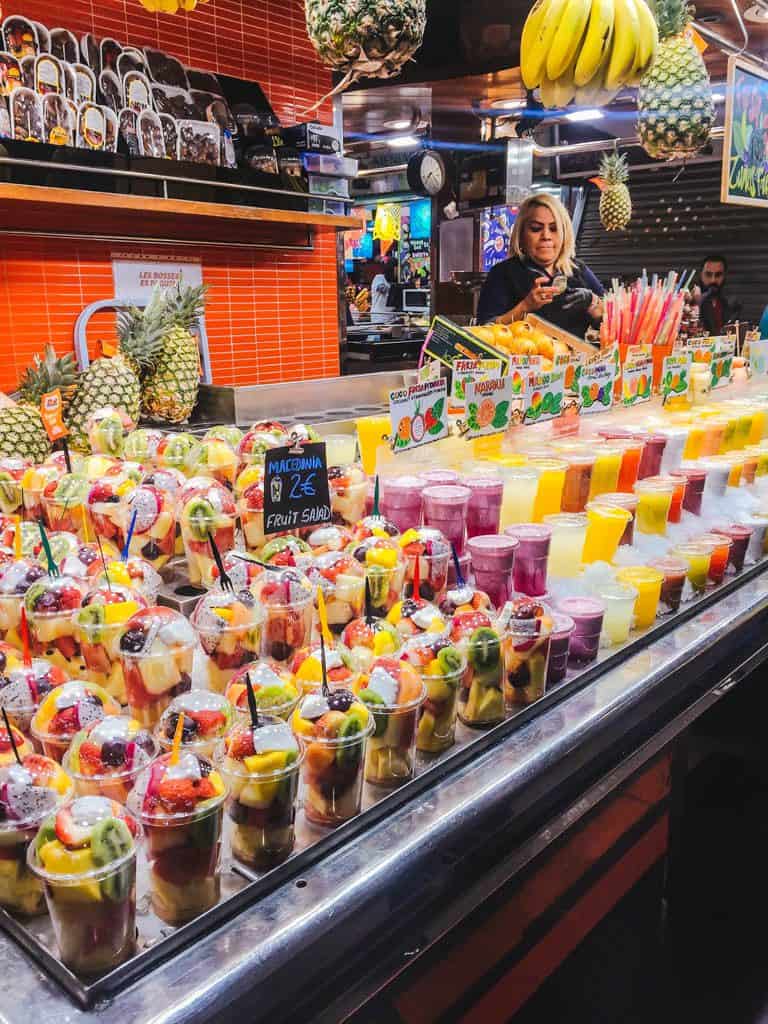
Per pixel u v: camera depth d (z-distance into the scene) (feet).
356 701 3.61
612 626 5.54
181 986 2.78
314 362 14.51
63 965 2.79
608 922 6.10
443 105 19.83
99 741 3.33
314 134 11.75
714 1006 6.43
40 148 8.87
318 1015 3.14
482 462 6.70
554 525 6.01
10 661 3.93
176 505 5.43
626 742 5.20
